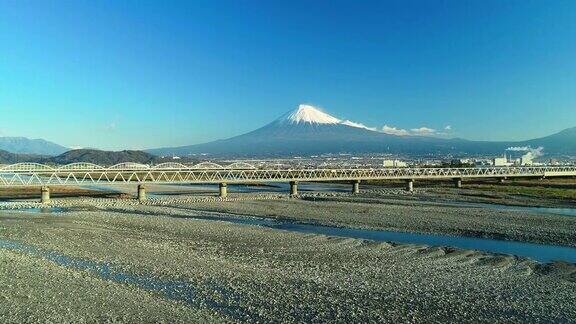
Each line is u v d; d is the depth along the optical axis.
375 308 21.33
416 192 88.12
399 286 24.80
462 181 113.81
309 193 87.62
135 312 20.17
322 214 55.69
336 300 22.34
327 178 87.88
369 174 99.81
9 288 23.30
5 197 78.50
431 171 106.56
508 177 120.12
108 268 28.41
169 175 98.69
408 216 52.69
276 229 43.78
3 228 43.34
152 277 26.27
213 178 87.25
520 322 19.88
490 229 43.88
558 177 125.12
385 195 82.12
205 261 30.34
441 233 43.03
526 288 24.77
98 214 54.69
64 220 49.28
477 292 23.91
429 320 19.97
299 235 40.44
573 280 26.50
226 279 25.89
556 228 43.84
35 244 36.06
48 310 20.16
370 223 48.72
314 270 28.17
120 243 36.53
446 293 23.67
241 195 82.31
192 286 24.47
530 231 42.62
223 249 34.53
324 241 37.81
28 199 75.19
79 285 24.16
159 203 68.94
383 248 35.16
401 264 29.98
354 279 26.11
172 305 21.27
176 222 48.03
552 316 20.59
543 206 63.97
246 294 23.12
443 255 32.78
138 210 61.28
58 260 30.58
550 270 28.78
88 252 33.00
